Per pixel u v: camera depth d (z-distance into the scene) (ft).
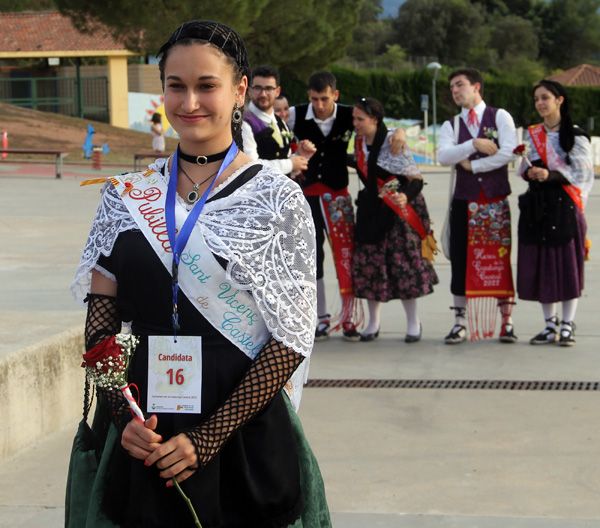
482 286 22.50
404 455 15.52
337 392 18.97
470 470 14.84
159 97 121.08
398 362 21.21
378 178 22.34
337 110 22.80
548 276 21.99
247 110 20.90
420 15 219.00
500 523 12.79
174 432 7.70
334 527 12.71
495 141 22.17
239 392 7.60
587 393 18.75
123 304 7.97
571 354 21.68
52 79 123.13
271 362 7.66
